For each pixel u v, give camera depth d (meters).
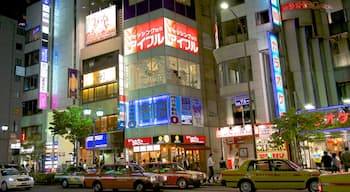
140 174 20.09
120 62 36.09
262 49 31.19
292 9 31.52
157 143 32.38
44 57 43.56
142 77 35.06
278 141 24.22
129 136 34.69
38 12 47.28
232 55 32.34
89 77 40.31
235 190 19.58
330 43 32.53
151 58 34.59
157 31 34.53
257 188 16.95
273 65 28.81
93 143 35.44
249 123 33.12
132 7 37.03
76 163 33.53
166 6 34.88
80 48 42.09
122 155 35.62
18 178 23.59
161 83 33.50
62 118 34.19
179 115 33.38
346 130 23.91
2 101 54.38
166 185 22.05
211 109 36.78
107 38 39.69
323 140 27.72
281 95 28.61
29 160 42.34
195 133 34.44
